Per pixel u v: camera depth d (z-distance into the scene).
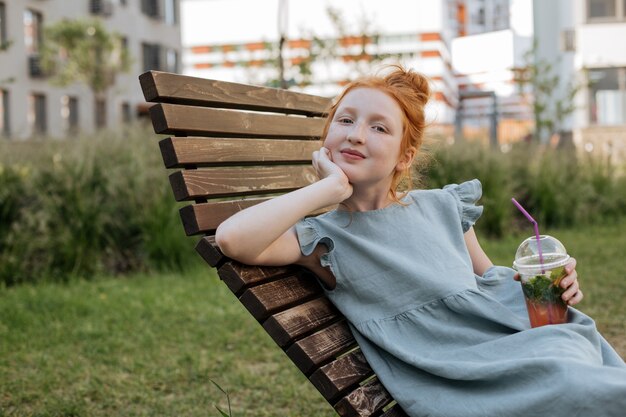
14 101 22.06
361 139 2.03
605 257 7.02
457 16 38.03
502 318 2.02
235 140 2.22
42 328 4.63
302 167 2.54
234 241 1.82
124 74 25.20
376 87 2.09
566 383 1.67
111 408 3.30
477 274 2.40
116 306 5.20
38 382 3.61
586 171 10.62
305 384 3.60
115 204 6.86
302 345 1.88
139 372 3.78
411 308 2.03
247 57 10.72
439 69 37.25
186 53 50.75
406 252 2.11
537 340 1.89
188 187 1.96
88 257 6.47
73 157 7.00
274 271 1.99
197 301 5.38
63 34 21.84
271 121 2.44
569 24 22.09
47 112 23.31
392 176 2.16
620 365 1.97
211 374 3.75
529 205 9.77
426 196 2.30
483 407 1.77
